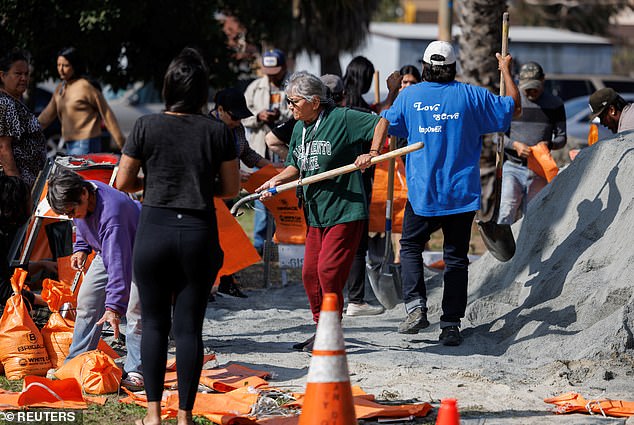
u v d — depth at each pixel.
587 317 11.27
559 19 71.38
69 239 13.62
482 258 14.51
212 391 9.77
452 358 11.05
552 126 17.16
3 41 23.14
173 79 8.25
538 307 11.94
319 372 7.38
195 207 8.16
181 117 8.26
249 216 28.27
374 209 14.71
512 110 11.51
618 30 86.06
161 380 8.38
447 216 11.61
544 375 10.21
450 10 23.97
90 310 10.16
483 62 21.69
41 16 22.72
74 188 9.38
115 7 22.38
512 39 48.31
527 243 13.46
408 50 44.94
